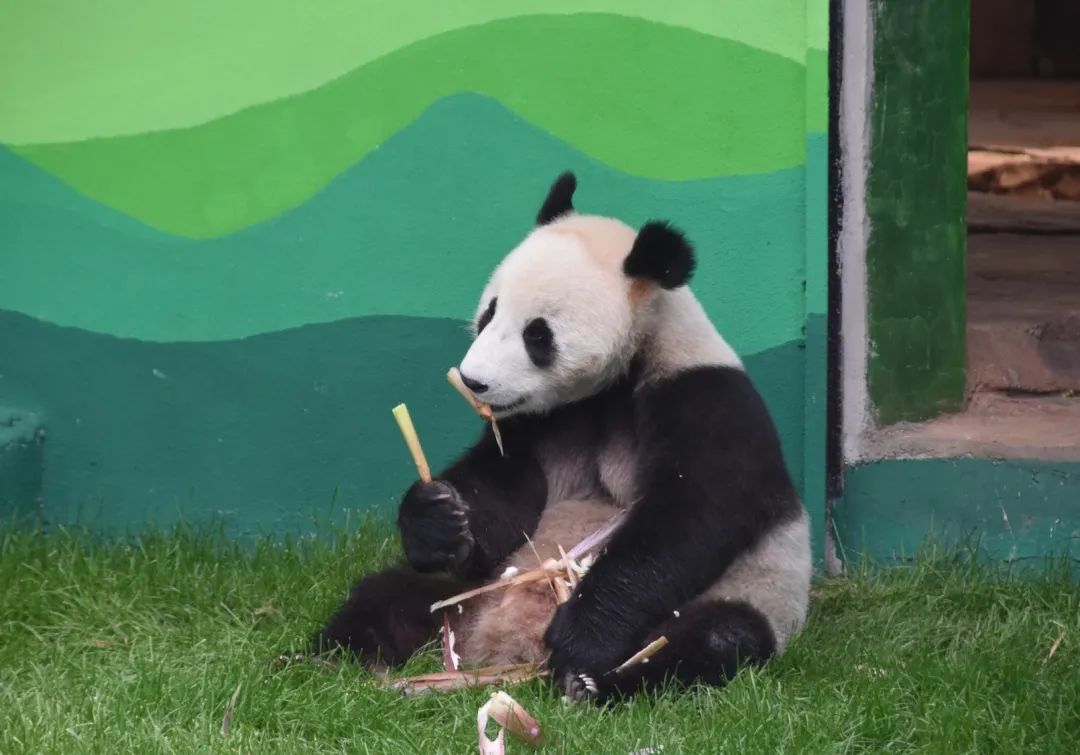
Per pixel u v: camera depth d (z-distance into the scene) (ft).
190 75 37.50
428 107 36.47
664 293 29.43
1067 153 67.21
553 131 35.99
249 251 37.78
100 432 39.04
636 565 27.73
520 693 27.53
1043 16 92.53
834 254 35.22
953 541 35.68
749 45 34.50
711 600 28.91
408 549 28.81
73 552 35.12
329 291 37.55
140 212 38.17
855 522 36.11
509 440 30.78
